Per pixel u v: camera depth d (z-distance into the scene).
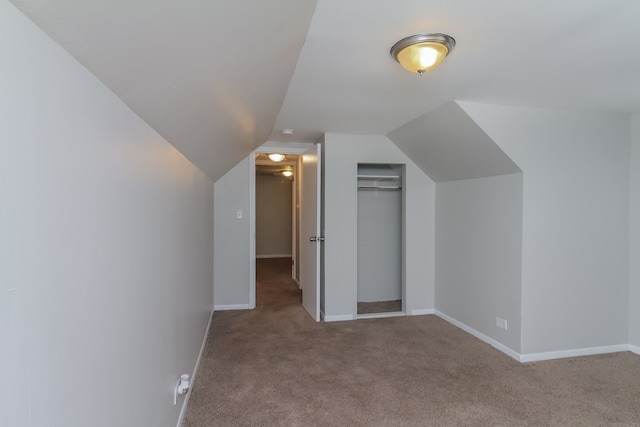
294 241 5.70
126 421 1.07
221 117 1.84
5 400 0.50
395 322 3.79
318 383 2.48
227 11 0.91
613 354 3.05
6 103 0.50
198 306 2.72
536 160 2.89
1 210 0.49
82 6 0.59
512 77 2.20
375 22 1.54
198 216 2.70
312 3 1.30
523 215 2.88
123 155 1.03
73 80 0.72
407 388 2.42
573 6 1.42
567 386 2.46
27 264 0.56
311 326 3.65
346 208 3.88
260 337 3.34
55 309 0.65
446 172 3.70
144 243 1.25
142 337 1.24
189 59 1.04
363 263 4.48
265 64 1.52
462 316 3.60
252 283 4.25
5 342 0.50
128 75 0.91
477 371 2.68
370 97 2.58
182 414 2.03
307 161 4.16
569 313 2.99
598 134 3.02
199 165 2.58
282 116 3.13
